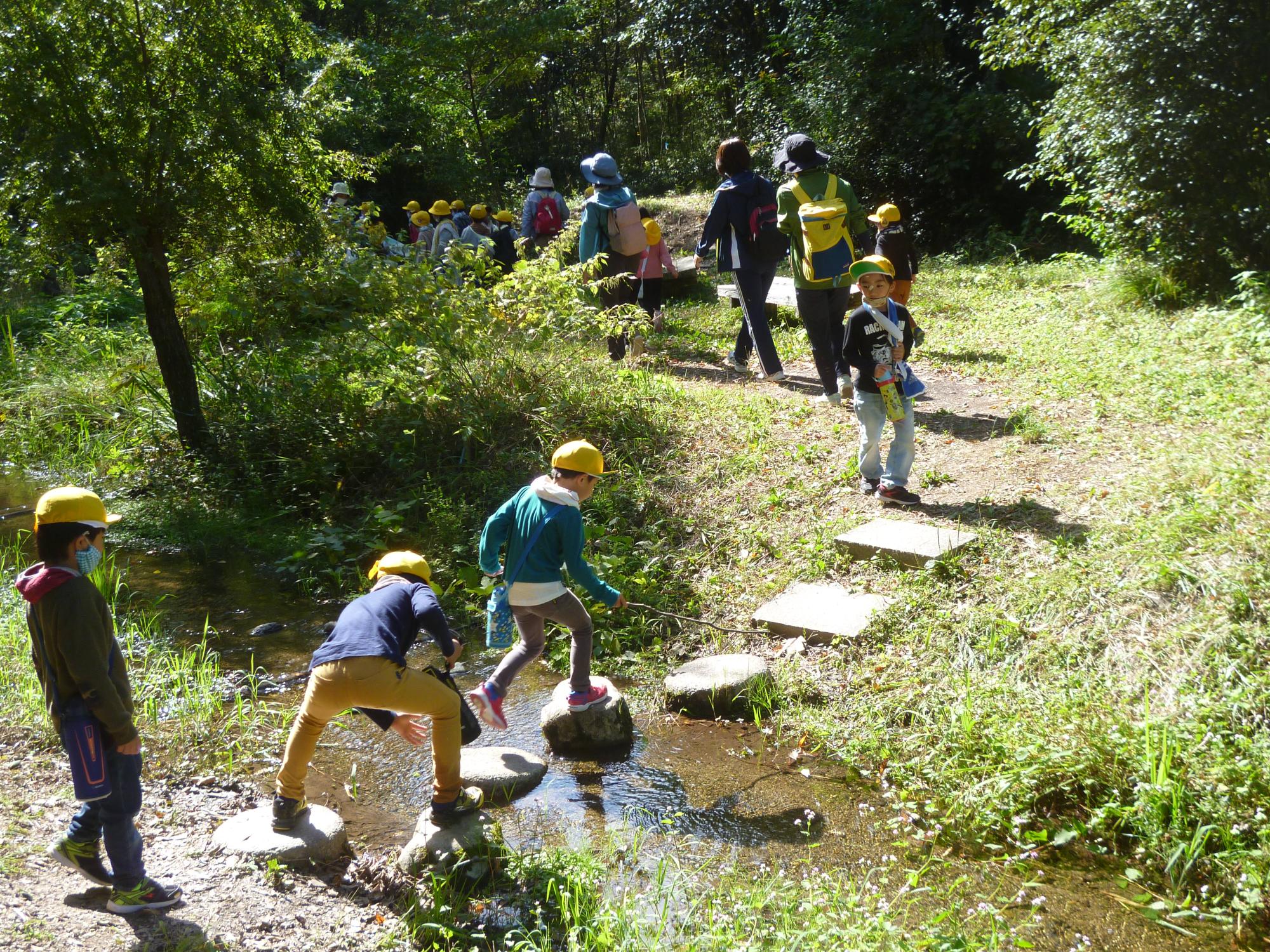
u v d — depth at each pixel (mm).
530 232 13664
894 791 4457
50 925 3359
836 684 5273
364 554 7555
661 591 6430
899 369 6477
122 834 3438
